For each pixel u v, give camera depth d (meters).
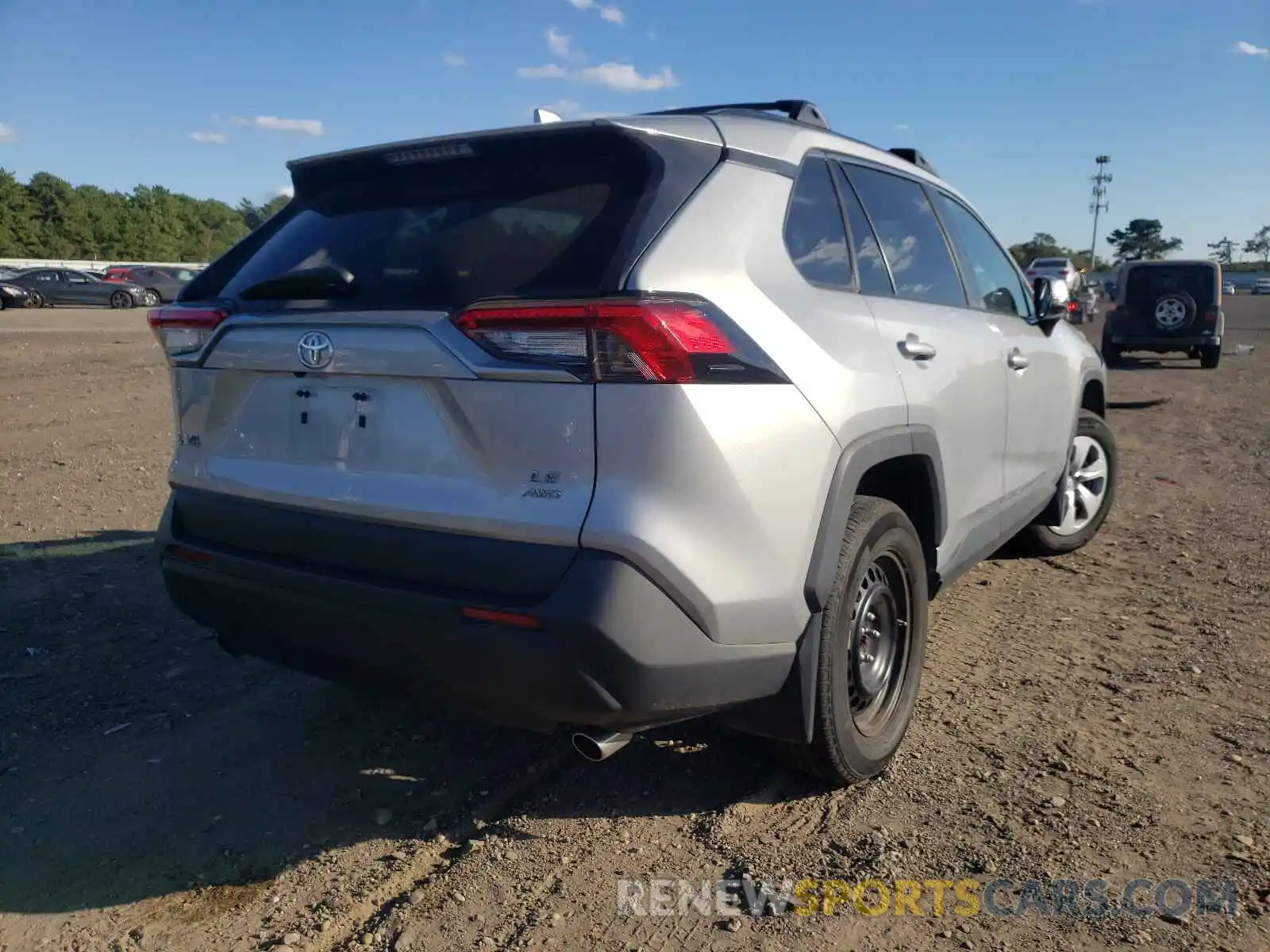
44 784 3.30
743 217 2.84
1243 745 3.50
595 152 2.77
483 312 2.51
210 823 3.09
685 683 2.53
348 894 2.76
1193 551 5.95
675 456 2.44
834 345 3.01
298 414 2.91
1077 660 4.29
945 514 3.71
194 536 3.19
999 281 4.78
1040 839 2.95
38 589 5.10
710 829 3.04
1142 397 13.89
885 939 2.54
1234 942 2.51
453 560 2.57
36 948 2.54
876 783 3.28
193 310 3.11
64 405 11.23
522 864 2.88
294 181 3.37
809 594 2.80
